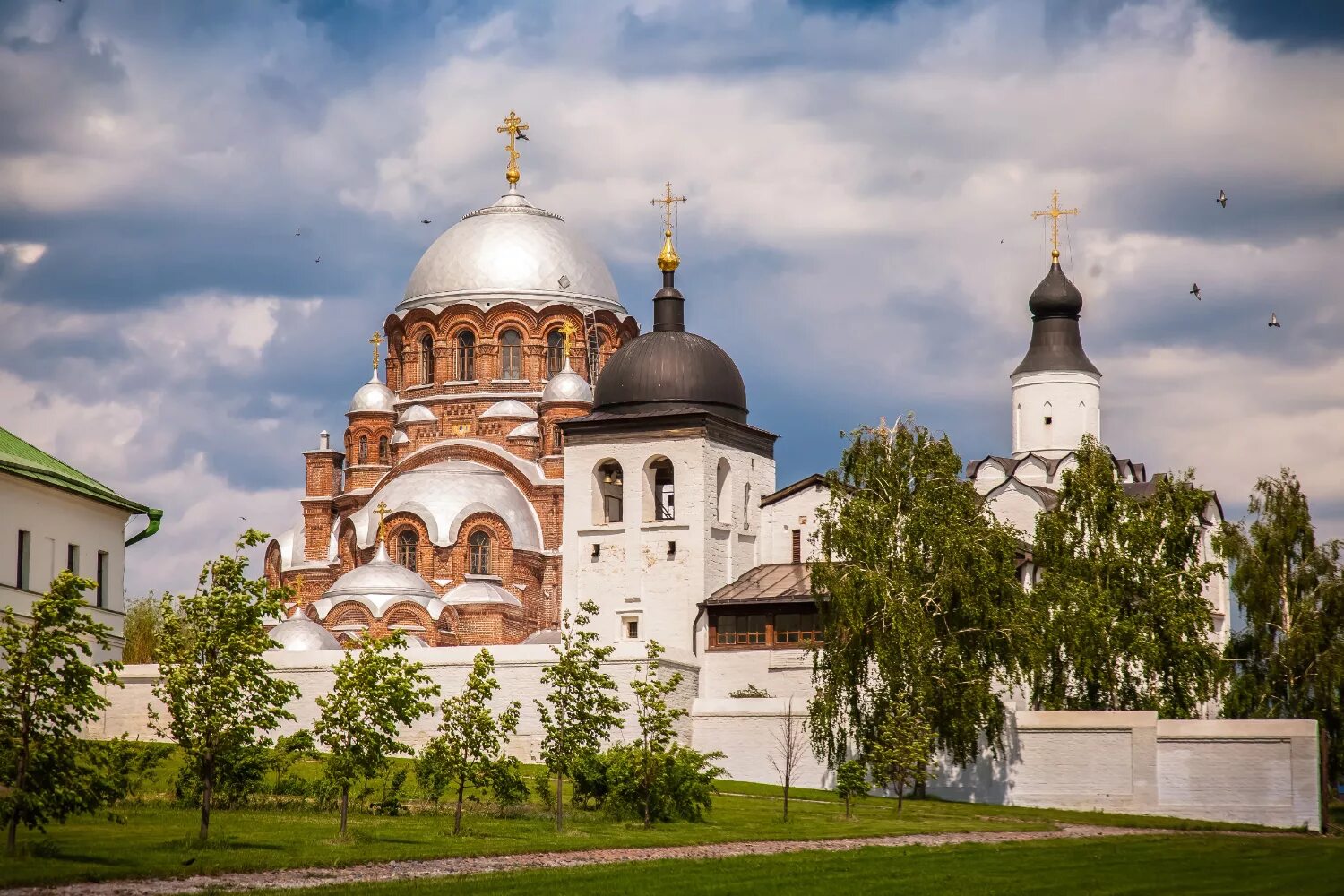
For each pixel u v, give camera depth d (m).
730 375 91.75
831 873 46.75
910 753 66.75
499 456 121.50
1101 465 82.75
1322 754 75.00
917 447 76.25
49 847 44.78
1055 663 77.69
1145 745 72.25
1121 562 79.94
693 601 87.00
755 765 79.50
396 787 58.31
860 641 73.25
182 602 47.34
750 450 92.12
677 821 59.28
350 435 127.06
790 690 83.31
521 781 58.88
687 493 88.06
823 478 80.06
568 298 126.62
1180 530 81.44
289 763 59.56
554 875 44.75
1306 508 83.06
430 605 110.50
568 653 59.06
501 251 126.69
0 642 43.97
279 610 47.91
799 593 85.00
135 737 78.06
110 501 75.69
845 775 65.56
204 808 47.47
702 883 44.03
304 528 128.12
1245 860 52.44
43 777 43.97
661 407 89.81
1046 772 73.44
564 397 120.69
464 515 115.69
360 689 50.47
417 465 123.69
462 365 125.81
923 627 71.38
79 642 44.72
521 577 117.00
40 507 71.06
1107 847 55.72
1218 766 71.31
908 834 59.03
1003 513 99.44
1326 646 80.69
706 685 85.00
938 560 73.44
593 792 60.62
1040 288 107.88
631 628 88.31
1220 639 101.44
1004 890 44.41
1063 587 78.31
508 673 80.38
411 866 46.16
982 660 73.25
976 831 61.16
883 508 74.56
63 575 44.38
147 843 46.88
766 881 44.66
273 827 51.97
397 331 128.12
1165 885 46.03
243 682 46.91
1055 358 107.19
